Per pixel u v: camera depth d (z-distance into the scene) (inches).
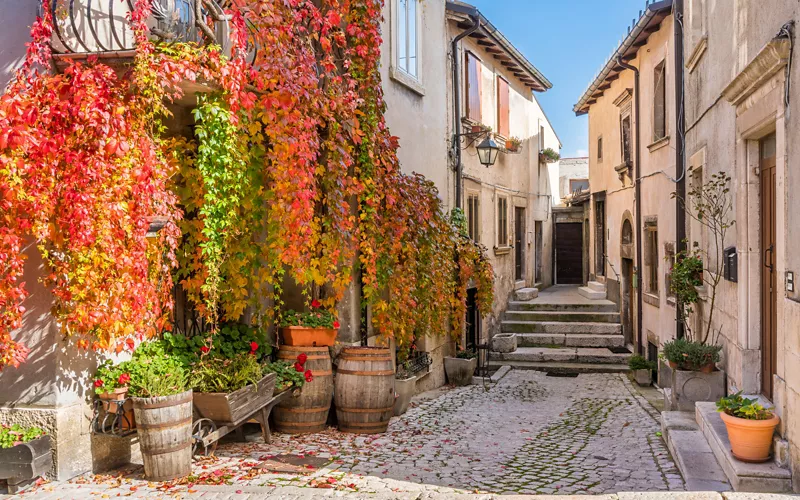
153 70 196.7
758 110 238.2
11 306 187.2
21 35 205.0
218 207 243.8
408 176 390.3
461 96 553.3
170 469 209.3
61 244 192.5
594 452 279.1
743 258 267.0
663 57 478.0
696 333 383.6
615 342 638.5
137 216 199.6
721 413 223.6
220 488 198.5
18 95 180.9
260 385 255.4
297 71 265.7
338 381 298.0
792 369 200.2
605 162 744.3
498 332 663.8
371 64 330.6
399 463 248.4
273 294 288.0
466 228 516.7
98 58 204.4
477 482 226.8
